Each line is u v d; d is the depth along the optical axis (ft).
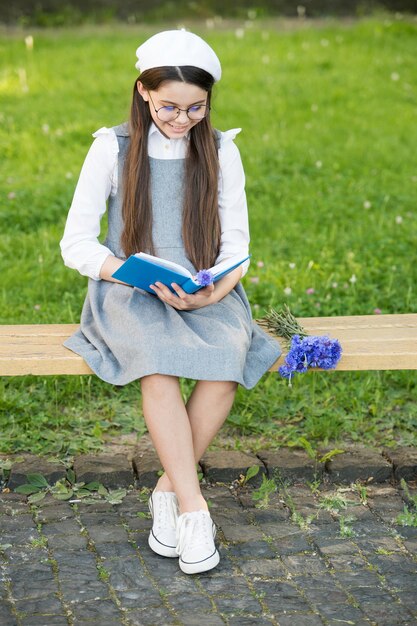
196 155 11.65
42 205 22.43
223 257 11.85
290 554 10.95
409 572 10.62
